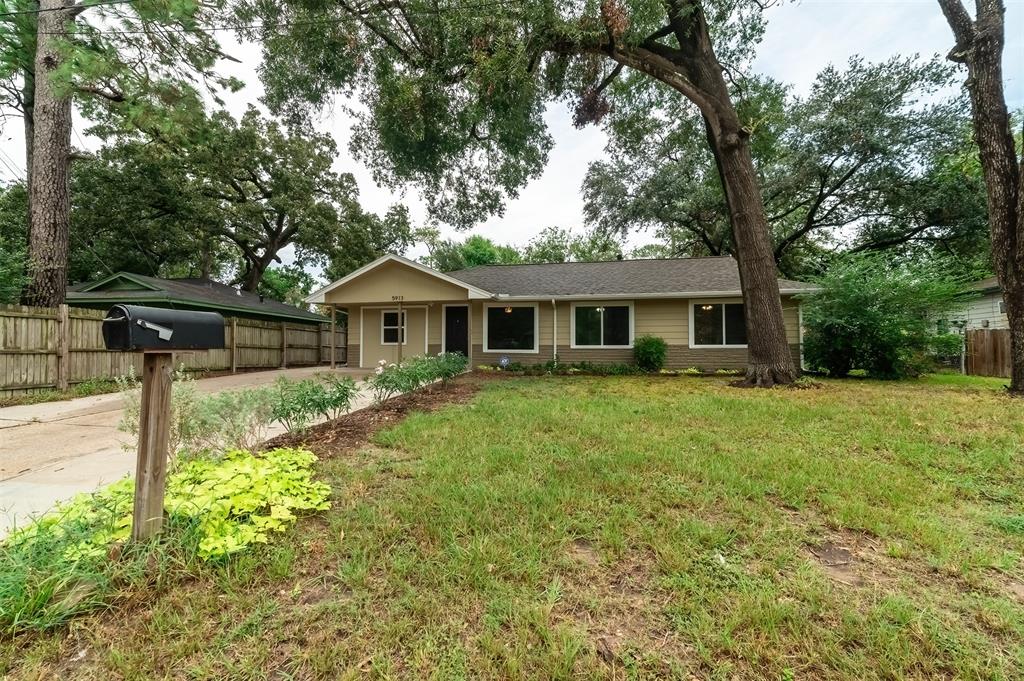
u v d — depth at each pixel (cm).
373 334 1342
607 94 1196
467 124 1045
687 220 1816
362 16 888
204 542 204
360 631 162
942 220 1509
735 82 1155
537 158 1241
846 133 1443
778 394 708
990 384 849
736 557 214
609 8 750
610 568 204
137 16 736
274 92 1034
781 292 1066
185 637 158
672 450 386
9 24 934
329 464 350
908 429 464
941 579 199
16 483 319
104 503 233
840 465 350
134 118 834
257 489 259
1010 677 144
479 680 142
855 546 228
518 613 170
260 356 1409
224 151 1823
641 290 1151
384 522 246
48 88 856
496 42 800
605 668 146
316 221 2042
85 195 1738
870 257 1069
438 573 197
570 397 697
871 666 147
